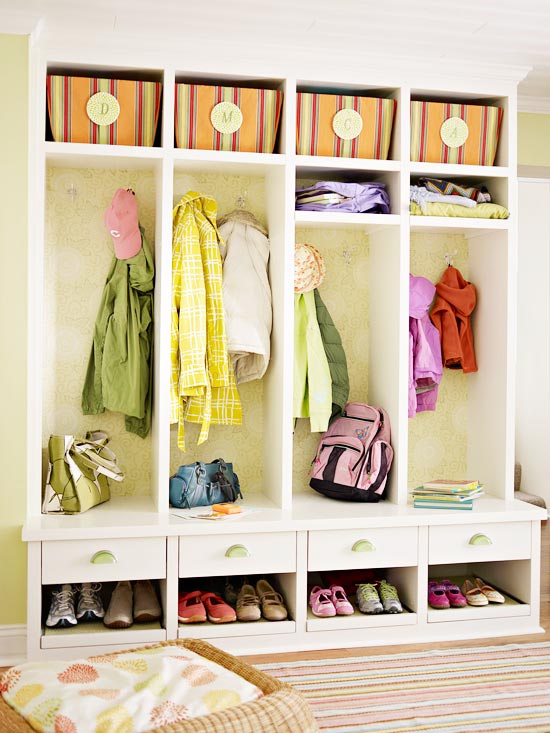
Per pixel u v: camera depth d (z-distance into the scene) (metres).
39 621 3.10
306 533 3.34
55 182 3.65
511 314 3.74
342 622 3.37
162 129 3.42
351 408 3.87
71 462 3.35
